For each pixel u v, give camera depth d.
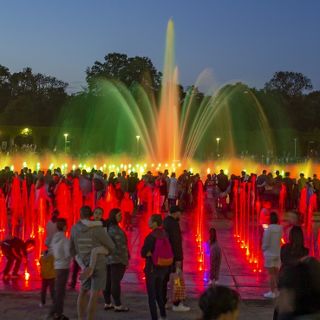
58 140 105.44
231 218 29.48
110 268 12.15
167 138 51.34
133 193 30.12
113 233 12.03
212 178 30.27
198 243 22.09
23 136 106.00
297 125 130.50
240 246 21.47
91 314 10.77
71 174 27.86
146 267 11.17
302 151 112.94
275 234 13.30
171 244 12.06
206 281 15.36
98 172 29.89
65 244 11.32
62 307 11.34
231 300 4.13
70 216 25.30
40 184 23.91
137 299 13.40
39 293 13.70
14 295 13.52
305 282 4.91
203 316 4.15
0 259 18.12
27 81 135.00
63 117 116.06
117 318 11.73
